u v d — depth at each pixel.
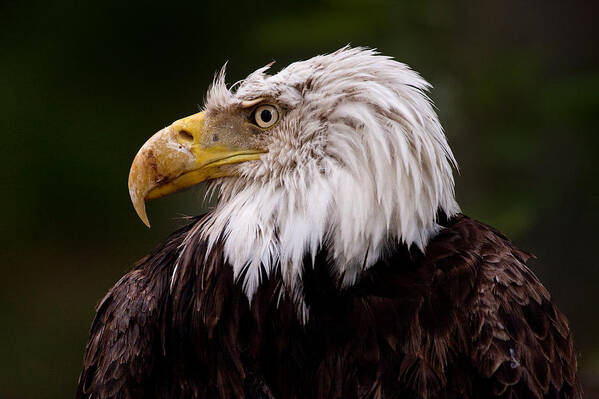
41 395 18.36
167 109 21.11
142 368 7.96
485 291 7.40
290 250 7.25
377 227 7.21
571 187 15.08
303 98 7.49
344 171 7.23
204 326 7.55
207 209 9.12
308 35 15.30
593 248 15.26
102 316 8.55
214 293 7.48
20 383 18.56
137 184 7.93
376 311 7.33
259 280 7.33
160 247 8.59
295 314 7.36
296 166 7.39
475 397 7.43
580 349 14.73
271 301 7.35
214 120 7.84
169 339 7.81
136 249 21.09
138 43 21.41
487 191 14.62
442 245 7.57
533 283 7.77
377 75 7.39
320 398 7.51
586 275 15.34
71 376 18.83
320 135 7.36
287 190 7.36
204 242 7.70
